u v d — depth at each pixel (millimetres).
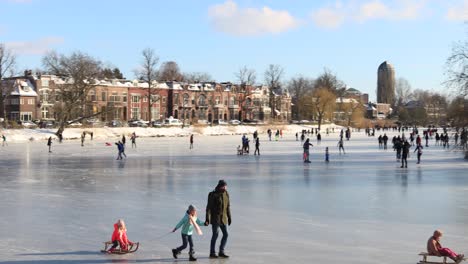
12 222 16375
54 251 12805
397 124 171750
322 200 21109
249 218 17234
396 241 13930
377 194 22859
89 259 12109
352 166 37312
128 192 23500
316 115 128500
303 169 34969
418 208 19188
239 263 11828
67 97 80625
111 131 86812
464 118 42531
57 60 81562
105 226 15836
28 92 109562
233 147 62719
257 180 28391
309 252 12773
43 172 32781
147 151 55156
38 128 81812
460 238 14305
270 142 76500
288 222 16547
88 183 26953
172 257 12352
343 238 14305
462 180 28344
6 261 11867
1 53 79938
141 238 14328
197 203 20359
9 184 26453
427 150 57406
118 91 120438
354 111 142750
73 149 57844
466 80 41906
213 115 143000
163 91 131875
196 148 60625
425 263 11656
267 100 154500
